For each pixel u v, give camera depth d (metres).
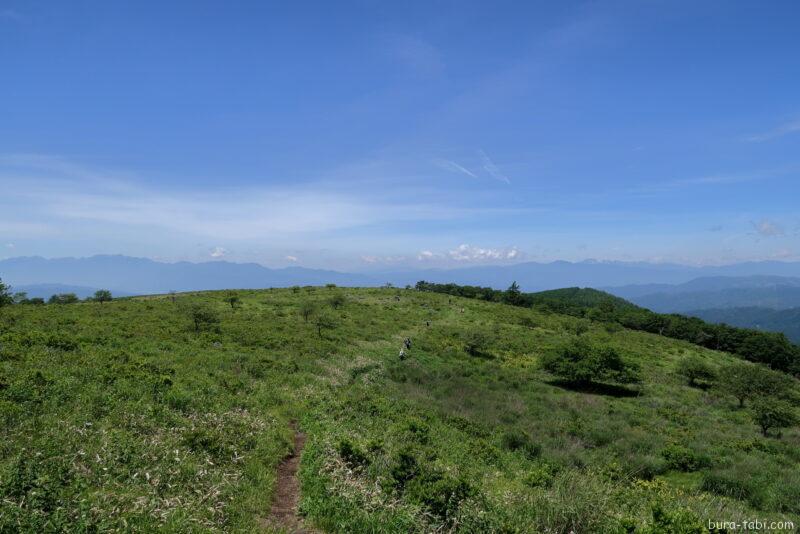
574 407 32.88
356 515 9.05
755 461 21.39
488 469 16.42
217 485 9.48
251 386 21.83
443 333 60.19
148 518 7.54
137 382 16.55
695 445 24.22
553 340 65.38
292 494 11.03
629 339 76.56
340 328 51.78
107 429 11.21
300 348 37.50
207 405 16.42
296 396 21.94
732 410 39.12
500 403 30.73
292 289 91.88
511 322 78.50
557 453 20.59
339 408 20.27
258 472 11.47
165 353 26.27
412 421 19.19
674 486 18.31
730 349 97.75
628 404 37.31
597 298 168.25
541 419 28.05
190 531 7.43
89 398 13.48
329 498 9.81
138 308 52.50
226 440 12.76
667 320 105.50
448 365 43.16
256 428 14.89
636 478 18.48
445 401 28.86
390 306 78.75
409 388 30.72
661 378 50.03
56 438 9.68
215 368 24.30
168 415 13.73
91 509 6.91
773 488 17.45
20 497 6.84
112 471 9.06
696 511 11.73
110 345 26.28
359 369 33.56
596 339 71.94
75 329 31.44
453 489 9.80
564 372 43.09
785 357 87.06
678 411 34.88
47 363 17.69
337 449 12.41
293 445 14.86
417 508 9.09
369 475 11.07
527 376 44.72
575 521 9.30
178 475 9.72
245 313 56.28
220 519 8.37
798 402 40.06
